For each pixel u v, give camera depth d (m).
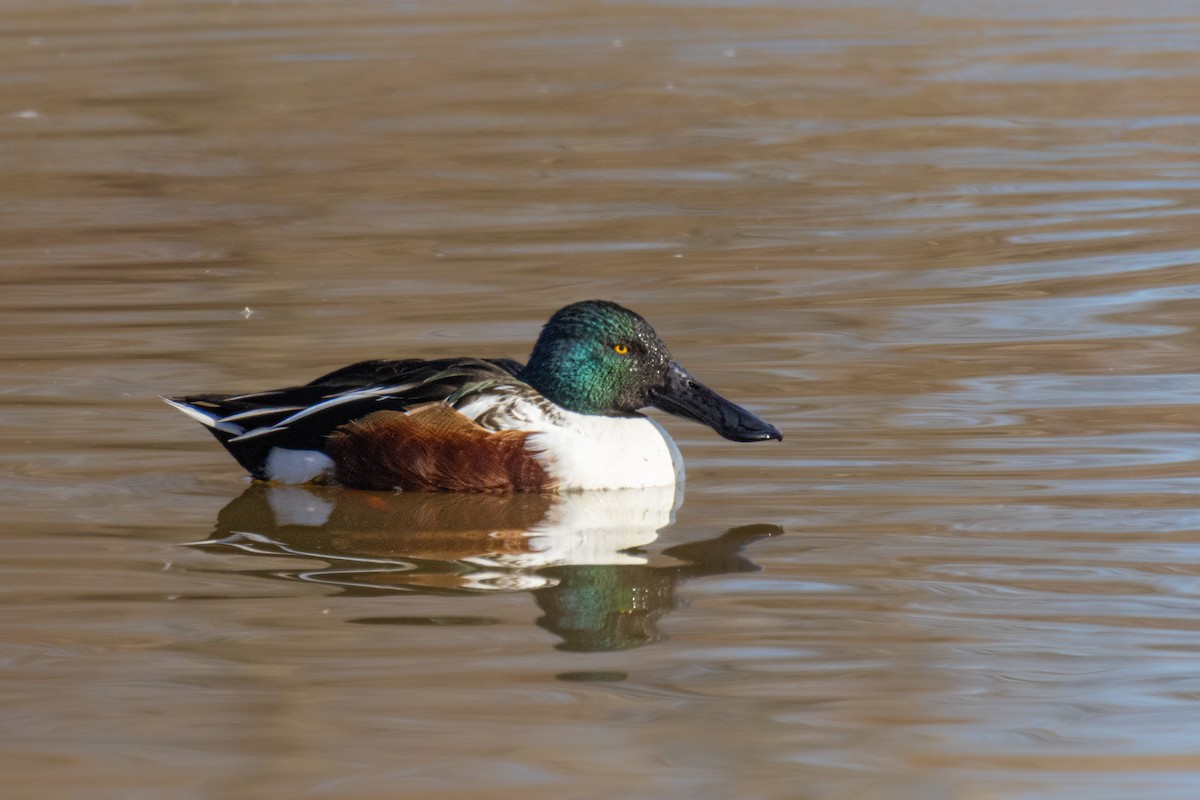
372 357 14.85
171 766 7.50
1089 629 8.97
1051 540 10.38
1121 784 7.29
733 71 30.30
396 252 18.92
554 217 20.53
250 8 36.91
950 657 8.65
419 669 8.58
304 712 8.07
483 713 8.05
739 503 11.39
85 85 28.84
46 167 23.52
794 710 8.05
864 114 26.58
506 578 10.05
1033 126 25.50
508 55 31.78
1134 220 19.70
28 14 36.25
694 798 7.19
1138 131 24.89
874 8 37.00
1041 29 34.03
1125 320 15.68
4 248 19.31
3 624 9.21
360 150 24.45
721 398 12.38
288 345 15.28
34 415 13.31
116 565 10.22
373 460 12.02
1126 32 33.47
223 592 9.77
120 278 17.88
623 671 8.53
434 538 10.88
